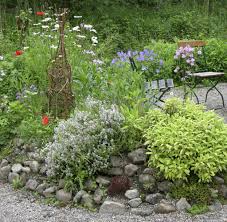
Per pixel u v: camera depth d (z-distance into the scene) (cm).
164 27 1540
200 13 1728
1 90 727
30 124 606
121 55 888
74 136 537
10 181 571
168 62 1041
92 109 580
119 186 511
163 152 516
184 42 938
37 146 590
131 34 1470
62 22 635
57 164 539
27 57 785
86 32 1086
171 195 502
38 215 495
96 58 845
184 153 509
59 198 520
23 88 696
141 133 552
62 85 639
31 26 1049
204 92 991
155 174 516
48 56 760
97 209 502
